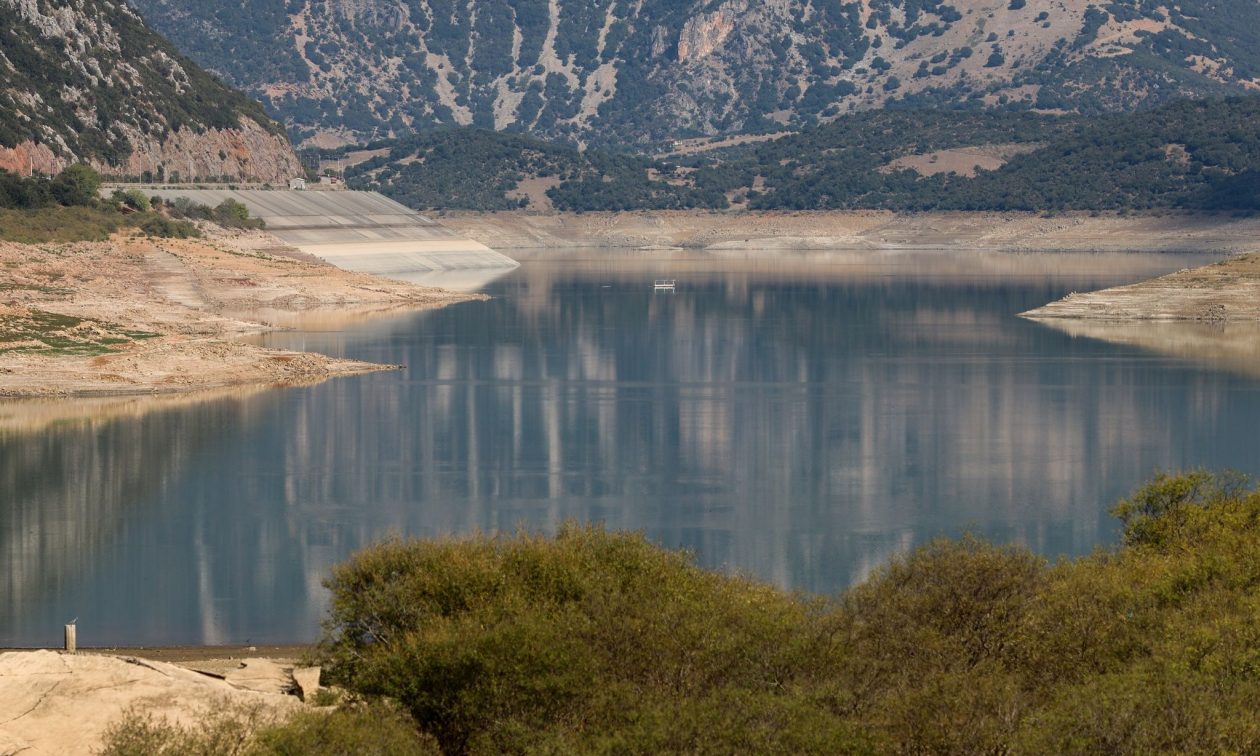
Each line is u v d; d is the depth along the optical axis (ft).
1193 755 172.45
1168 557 244.42
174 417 485.97
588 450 437.58
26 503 369.30
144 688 194.80
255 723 184.03
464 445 444.14
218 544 334.85
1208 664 193.98
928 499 375.86
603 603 202.69
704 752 173.27
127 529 347.15
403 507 368.27
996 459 423.23
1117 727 176.76
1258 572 226.58
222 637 272.10
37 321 638.12
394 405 514.68
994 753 178.81
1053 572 232.94
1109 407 506.48
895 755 178.29
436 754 183.01
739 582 224.33
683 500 376.07
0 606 290.35
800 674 191.21
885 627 206.69
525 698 185.68
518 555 218.59
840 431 466.29
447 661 188.85
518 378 581.94
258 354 605.31
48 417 481.87
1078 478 398.42
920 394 537.65
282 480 395.75
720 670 191.01
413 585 214.07
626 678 189.16
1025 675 202.69
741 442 449.06
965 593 216.33
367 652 209.15
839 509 366.02
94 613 286.46
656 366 619.26
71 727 185.78
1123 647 206.39
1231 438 449.89
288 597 296.71
